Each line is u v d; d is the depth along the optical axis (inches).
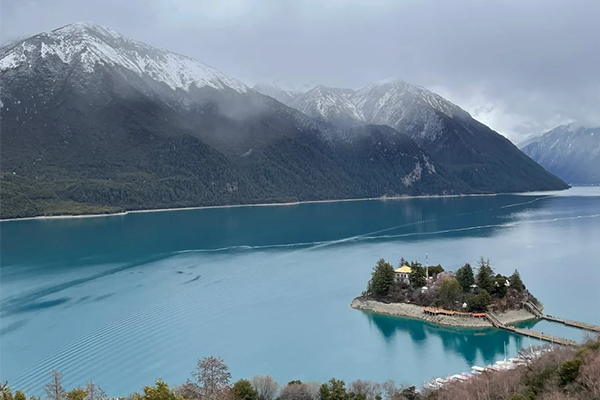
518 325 4739.2
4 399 2415.1
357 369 3846.0
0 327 4633.4
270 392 3282.5
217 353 4099.4
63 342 4286.4
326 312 5162.4
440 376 3703.3
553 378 2721.5
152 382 3585.1
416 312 5064.0
